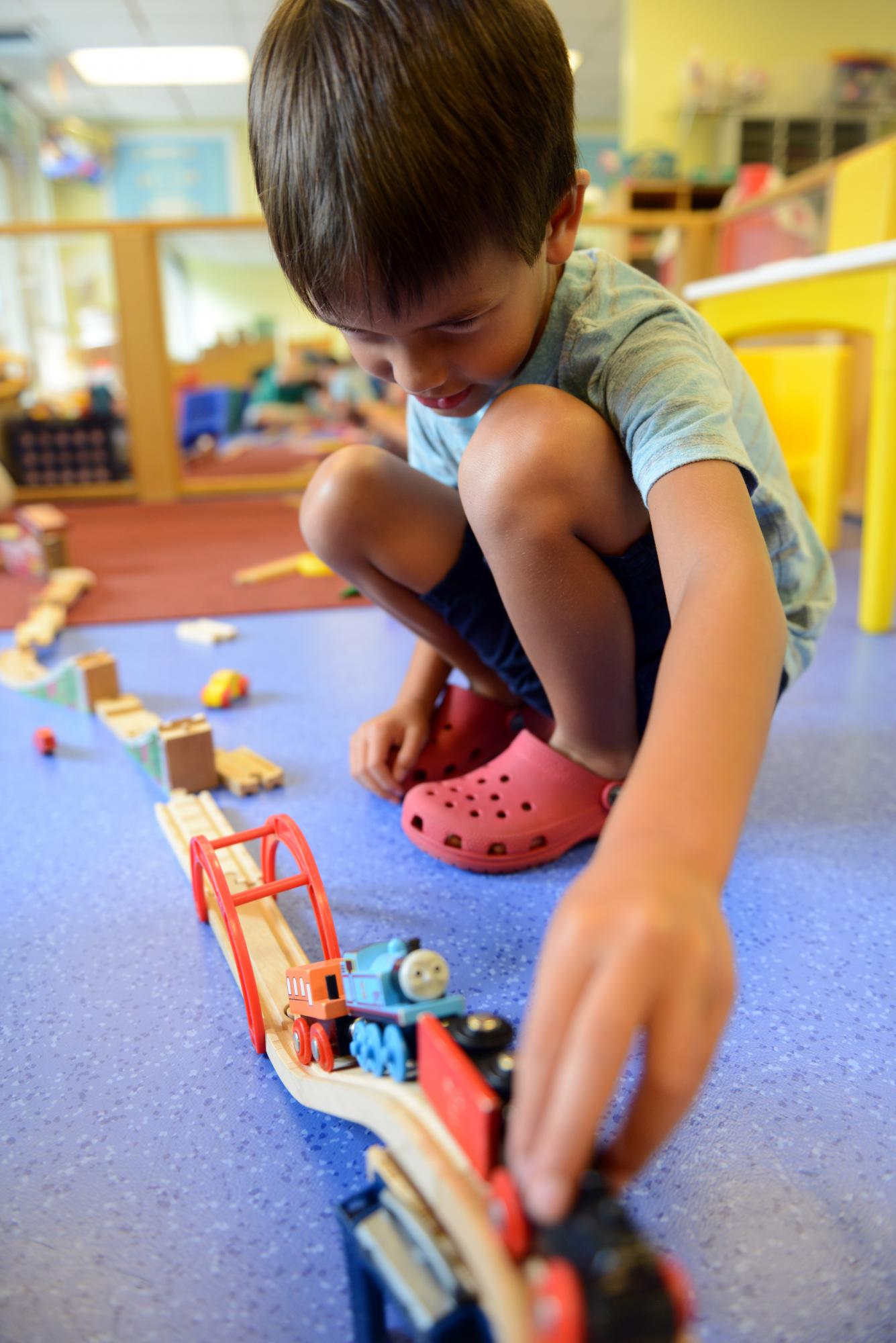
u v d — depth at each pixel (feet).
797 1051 1.85
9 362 10.90
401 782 2.92
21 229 9.25
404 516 2.65
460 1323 1.04
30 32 18.37
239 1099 1.77
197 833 2.73
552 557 2.17
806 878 2.48
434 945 2.21
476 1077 1.12
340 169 1.60
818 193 7.81
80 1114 1.74
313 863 2.03
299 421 13.73
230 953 2.15
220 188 23.88
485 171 1.62
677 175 13.30
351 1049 1.53
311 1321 1.34
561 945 0.97
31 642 4.76
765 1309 1.34
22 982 2.14
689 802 1.10
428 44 1.59
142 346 9.60
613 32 18.71
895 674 4.09
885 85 14.07
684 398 1.79
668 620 2.45
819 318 4.76
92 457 10.10
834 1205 1.51
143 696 4.06
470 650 3.01
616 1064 0.90
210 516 8.87
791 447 6.98
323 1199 1.55
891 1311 1.34
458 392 2.01
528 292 1.84
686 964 0.95
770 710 1.26
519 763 2.71
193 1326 1.34
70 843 2.79
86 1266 1.44
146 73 20.47
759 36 14.53
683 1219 1.48
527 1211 0.94
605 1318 0.79
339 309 1.74
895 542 4.60
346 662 4.48
